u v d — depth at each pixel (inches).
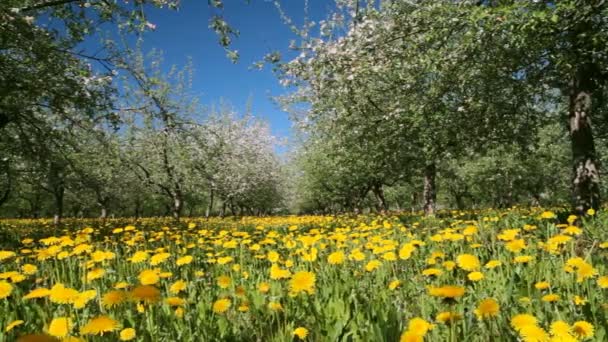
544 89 390.9
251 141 1416.1
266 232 386.3
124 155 786.8
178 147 584.1
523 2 224.1
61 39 395.5
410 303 124.6
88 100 391.2
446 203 1964.8
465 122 364.8
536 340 76.3
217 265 193.3
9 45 345.4
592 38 226.2
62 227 653.9
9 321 109.0
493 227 234.1
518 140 428.1
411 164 610.9
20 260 216.1
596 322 91.3
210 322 111.2
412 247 158.7
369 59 337.1
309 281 110.7
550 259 141.8
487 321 94.0
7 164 511.8
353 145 490.3
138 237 261.0
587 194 328.2
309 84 398.9
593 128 457.1
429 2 299.0
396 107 386.6
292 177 1845.5
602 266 140.3
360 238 253.4
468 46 273.0
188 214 2111.2
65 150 481.4
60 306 117.9
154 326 103.9
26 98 388.8
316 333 101.5
